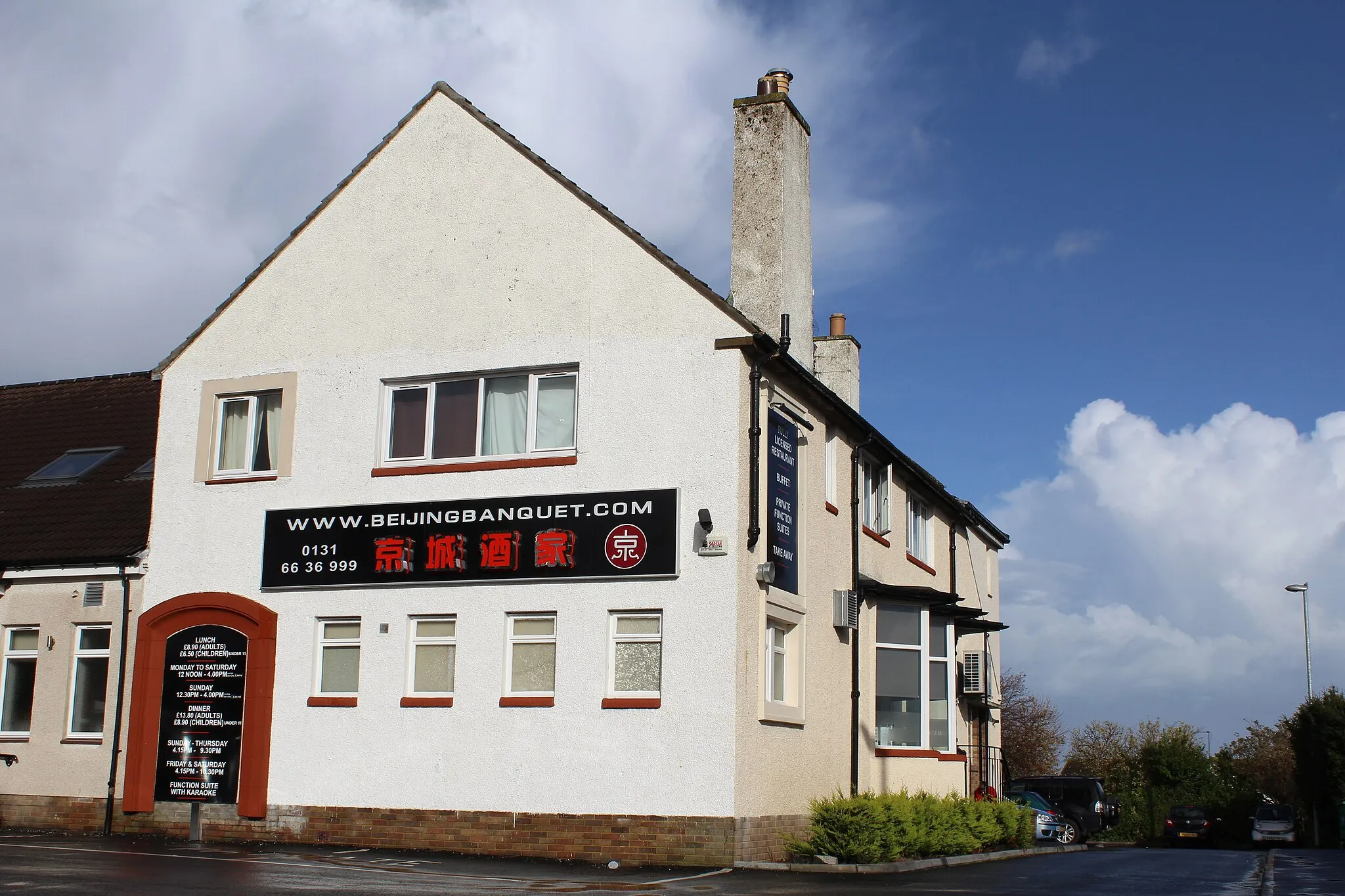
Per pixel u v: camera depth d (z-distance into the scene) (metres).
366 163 20.05
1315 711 53.25
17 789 20.36
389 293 19.48
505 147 19.19
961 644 30.61
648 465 17.44
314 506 19.25
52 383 27.81
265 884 12.77
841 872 16.06
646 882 14.24
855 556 21.75
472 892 12.56
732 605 16.70
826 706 19.98
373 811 17.95
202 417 20.33
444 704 17.89
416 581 18.36
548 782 17.11
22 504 22.78
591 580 17.44
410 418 19.16
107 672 20.27
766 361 17.77
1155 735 72.06
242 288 20.50
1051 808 35.31
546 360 18.30
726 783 16.30
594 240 18.39
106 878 12.77
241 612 19.23
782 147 21.16
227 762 18.91
